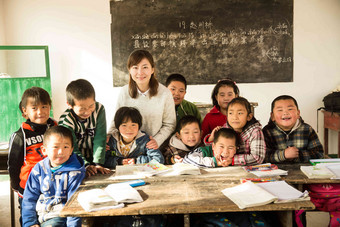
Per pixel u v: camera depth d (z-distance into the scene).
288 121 2.10
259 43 4.44
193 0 4.42
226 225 1.62
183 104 2.66
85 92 1.91
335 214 1.90
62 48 4.52
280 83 4.50
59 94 4.58
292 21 4.40
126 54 4.54
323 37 4.42
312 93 4.50
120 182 1.81
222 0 4.40
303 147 2.17
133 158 2.15
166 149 2.32
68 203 1.54
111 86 4.59
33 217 1.77
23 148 1.98
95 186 1.77
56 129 1.77
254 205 1.44
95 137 2.08
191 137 2.21
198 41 4.48
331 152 4.50
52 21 4.48
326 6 4.37
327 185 1.90
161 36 4.49
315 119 4.53
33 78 3.97
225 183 1.75
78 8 4.48
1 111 3.88
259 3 4.39
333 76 4.47
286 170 1.94
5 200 3.12
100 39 4.52
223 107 2.61
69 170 1.79
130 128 2.08
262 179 1.74
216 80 4.52
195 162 2.07
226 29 4.44
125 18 4.48
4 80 3.87
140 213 1.44
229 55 4.48
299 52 4.45
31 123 2.03
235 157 2.04
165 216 1.79
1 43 4.38
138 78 2.12
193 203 1.49
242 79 4.51
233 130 2.06
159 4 4.45
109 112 4.62
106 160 2.18
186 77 4.54
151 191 1.66
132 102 2.26
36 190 1.81
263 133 2.24
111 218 1.75
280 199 1.47
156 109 2.23
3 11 4.43
